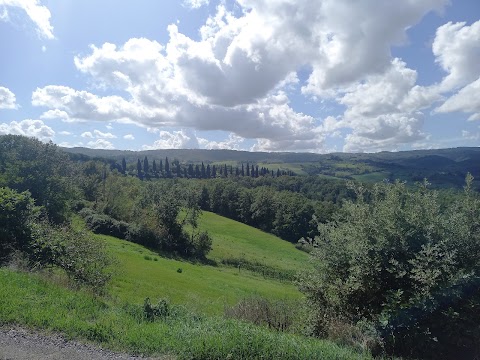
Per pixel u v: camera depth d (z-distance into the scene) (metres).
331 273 10.05
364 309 9.19
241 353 6.43
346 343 8.22
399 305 8.12
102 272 14.39
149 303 10.02
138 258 42.00
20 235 14.41
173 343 7.07
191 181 140.75
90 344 7.00
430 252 7.99
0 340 6.62
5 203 14.80
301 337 8.26
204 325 8.08
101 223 56.72
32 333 7.14
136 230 60.06
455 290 7.63
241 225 104.75
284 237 98.00
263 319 10.48
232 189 118.75
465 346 7.64
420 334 7.72
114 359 6.42
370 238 9.27
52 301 9.16
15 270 11.73
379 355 7.71
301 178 145.88
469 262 8.40
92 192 68.94
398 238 8.82
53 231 15.02
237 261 67.12
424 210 9.20
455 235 8.57
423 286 8.05
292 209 97.25
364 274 8.82
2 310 7.82
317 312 9.95
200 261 62.81
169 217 66.75
